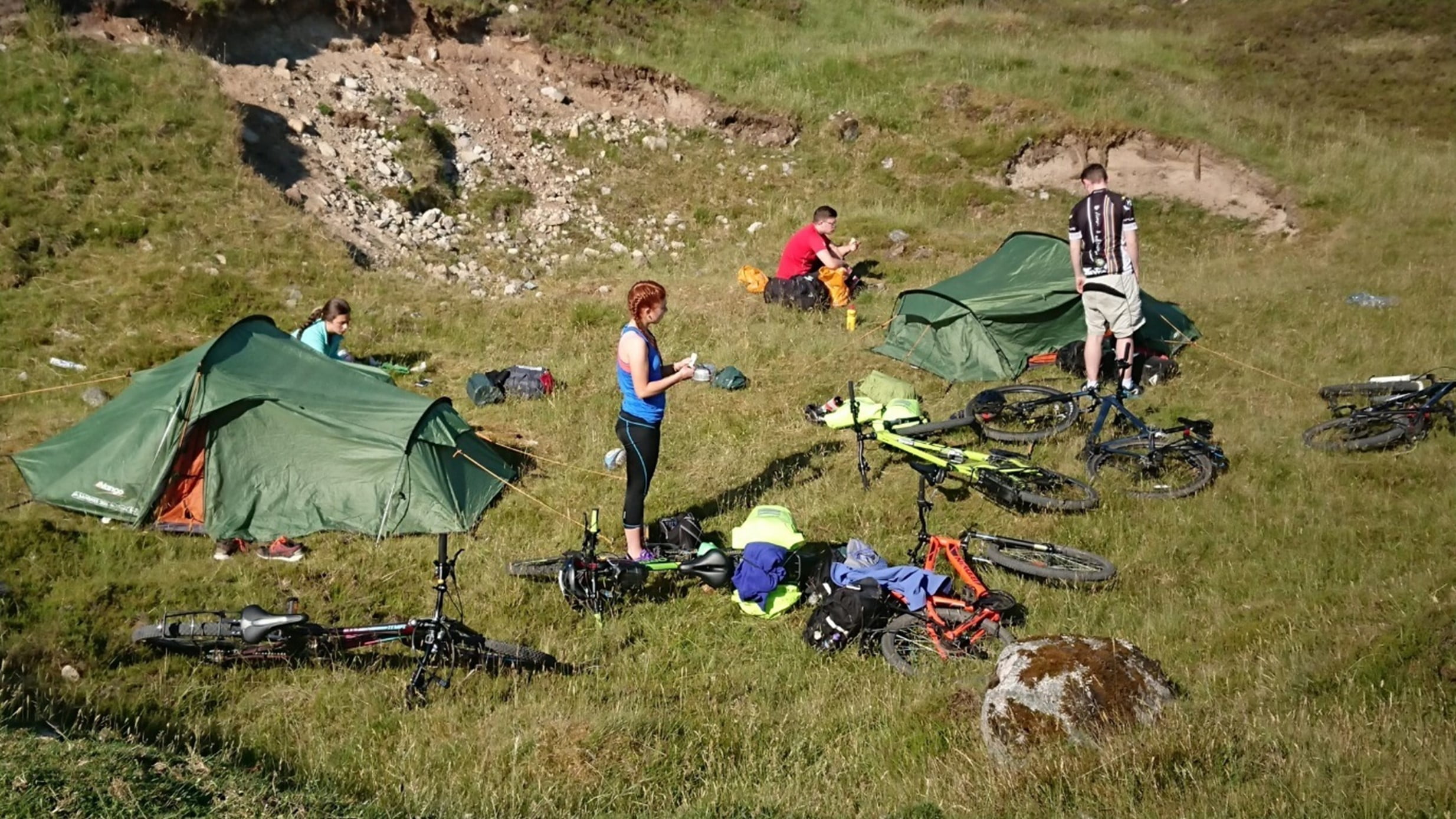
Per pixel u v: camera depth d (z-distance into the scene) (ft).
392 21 61.26
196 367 26.68
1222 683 19.94
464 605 23.89
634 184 59.52
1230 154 61.93
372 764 18.11
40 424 30.76
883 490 29.01
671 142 63.41
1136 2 99.19
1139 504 27.73
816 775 18.48
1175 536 26.30
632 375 22.97
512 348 39.83
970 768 17.84
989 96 66.69
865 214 56.75
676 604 24.29
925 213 59.57
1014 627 22.97
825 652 22.34
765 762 18.88
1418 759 16.20
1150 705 18.37
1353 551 25.02
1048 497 27.32
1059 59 72.95
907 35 81.20
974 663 21.36
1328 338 38.14
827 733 19.77
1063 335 36.96
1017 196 62.03
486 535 26.84
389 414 27.63
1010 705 18.28
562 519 27.89
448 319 41.42
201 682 20.58
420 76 59.82
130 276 39.29
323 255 43.50
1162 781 16.47
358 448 27.04
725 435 32.50
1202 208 61.41
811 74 69.72
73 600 22.62
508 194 54.90
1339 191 59.62
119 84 46.39
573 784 17.78
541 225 54.19
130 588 23.45
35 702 18.47
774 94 67.72
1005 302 36.32
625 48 69.46
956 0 93.09
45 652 20.57
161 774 15.88
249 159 47.39
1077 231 32.50
